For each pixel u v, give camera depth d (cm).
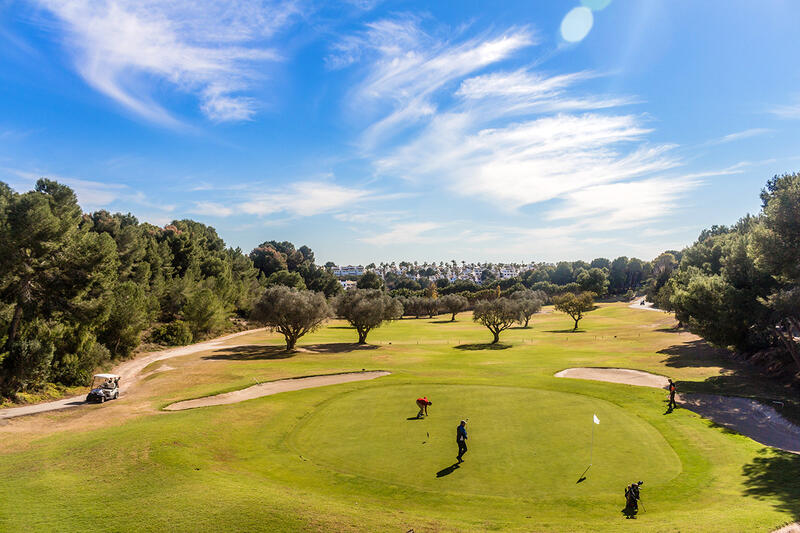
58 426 2764
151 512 1394
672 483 1708
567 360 5238
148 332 7575
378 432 2353
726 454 2033
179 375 4528
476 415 2641
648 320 10519
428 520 1384
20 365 3666
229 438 2306
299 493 1598
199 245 13438
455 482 1716
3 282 3950
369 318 7562
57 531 1276
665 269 14050
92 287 4847
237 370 4675
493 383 3647
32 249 4031
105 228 9725
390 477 1777
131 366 5472
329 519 1363
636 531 1257
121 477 1709
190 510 1400
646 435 2275
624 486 1677
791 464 1894
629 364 4712
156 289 8906
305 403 3050
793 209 2756
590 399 3062
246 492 1553
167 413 2917
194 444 2152
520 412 2706
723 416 2720
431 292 19225
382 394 3275
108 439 2186
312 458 2017
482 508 1503
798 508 1408
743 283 3903
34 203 3947
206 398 3381
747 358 4678
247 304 11644
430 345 7450
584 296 11319
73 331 4497
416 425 2461
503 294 18312
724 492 1623
